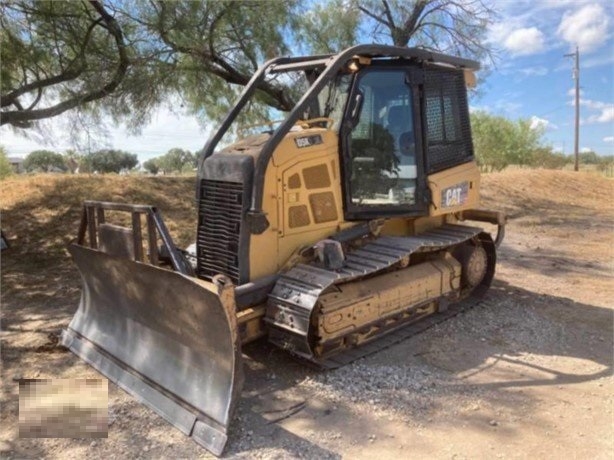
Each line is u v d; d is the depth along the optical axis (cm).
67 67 785
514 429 352
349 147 484
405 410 377
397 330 514
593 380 424
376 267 443
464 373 436
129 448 337
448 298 568
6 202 1023
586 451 326
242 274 432
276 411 378
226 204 452
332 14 1105
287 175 450
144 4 823
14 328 554
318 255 442
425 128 521
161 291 382
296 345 418
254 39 956
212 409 348
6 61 759
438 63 539
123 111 870
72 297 659
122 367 430
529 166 2812
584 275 768
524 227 1225
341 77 494
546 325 545
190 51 873
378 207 500
